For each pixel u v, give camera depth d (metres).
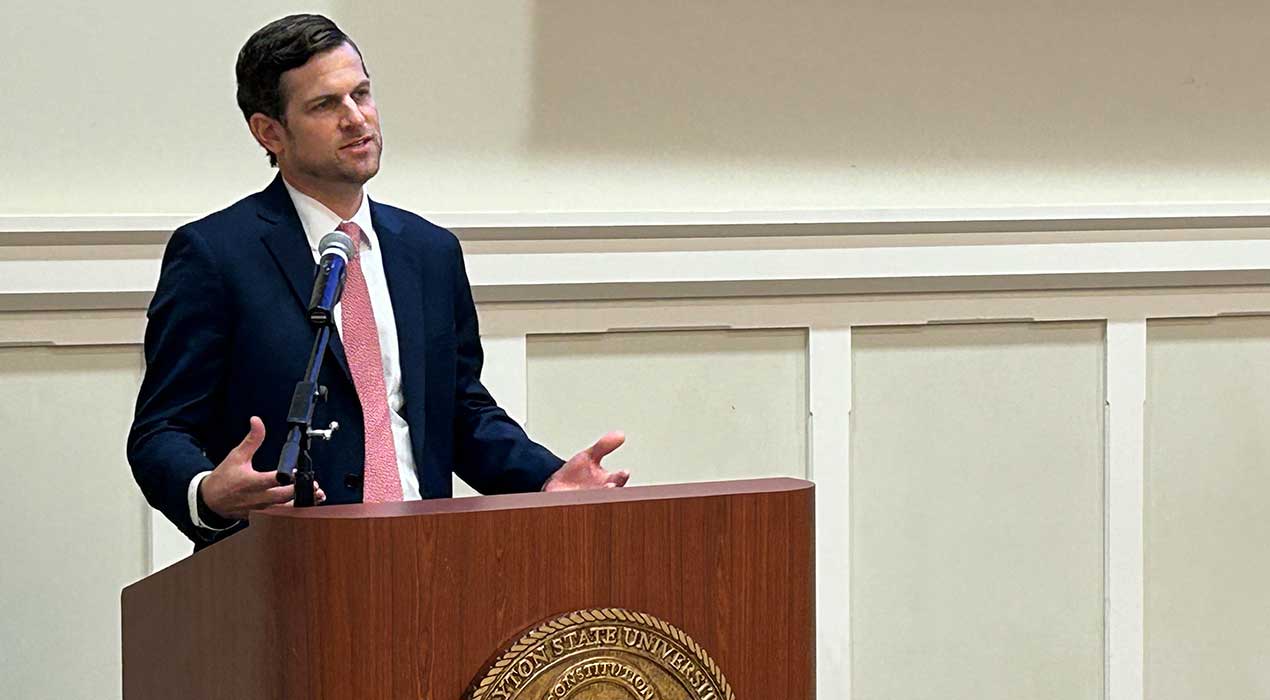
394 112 6.57
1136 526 7.38
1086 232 7.23
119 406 6.23
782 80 6.98
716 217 6.76
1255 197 7.49
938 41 7.15
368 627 2.91
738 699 3.21
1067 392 7.34
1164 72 7.40
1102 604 7.40
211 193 6.38
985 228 7.09
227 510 3.46
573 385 6.77
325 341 3.51
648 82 6.84
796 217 6.84
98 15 6.26
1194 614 7.49
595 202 6.79
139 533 6.28
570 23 6.74
